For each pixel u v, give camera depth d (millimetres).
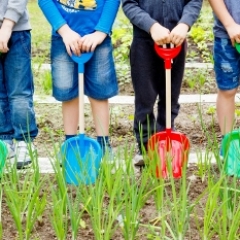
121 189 3973
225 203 3615
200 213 4184
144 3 4691
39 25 9547
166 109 4660
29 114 4957
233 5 4758
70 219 3895
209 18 9336
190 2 4719
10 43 4777
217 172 4777
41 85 7008
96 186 3898
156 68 4812
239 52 4715
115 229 3840
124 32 8398
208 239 3752
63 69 4777
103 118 4895
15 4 4652
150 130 4938
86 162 4293
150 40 4695
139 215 4145
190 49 8109
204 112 6246
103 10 4715
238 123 5973
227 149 4328
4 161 4418
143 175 4219
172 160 4520
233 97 4996
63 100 4836
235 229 3590
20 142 4984
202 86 7051
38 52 8180
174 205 3775
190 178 4688
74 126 4965
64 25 4668
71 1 4699
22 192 3994
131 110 6375
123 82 7133
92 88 4832
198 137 5809
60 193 3975
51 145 5656
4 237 3961
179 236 3686
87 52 4609
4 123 5059
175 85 4902
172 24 4719
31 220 4039
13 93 4898
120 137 5781
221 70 4902
